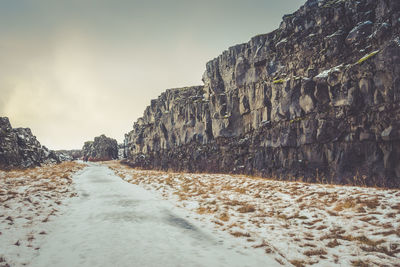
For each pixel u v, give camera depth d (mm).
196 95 37062
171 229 7582
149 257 5480
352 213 8164
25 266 4902
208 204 10914
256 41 25750
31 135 41750
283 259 5543
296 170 20172
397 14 15758
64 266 4961
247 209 9641
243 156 25938
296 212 9023
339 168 17516
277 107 22219
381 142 15773
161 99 44875
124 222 8250
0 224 7102
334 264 5258
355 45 17891
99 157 86188
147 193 14203
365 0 18250
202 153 31641
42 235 6719
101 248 5957
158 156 43156
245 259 5527
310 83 19688
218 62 31047
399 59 14648
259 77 25016
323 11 20125
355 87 16891
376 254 5492
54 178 18562
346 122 17469
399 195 9320
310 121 19391
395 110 14914
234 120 27734
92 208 10305
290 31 22703
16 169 26703
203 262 5301
